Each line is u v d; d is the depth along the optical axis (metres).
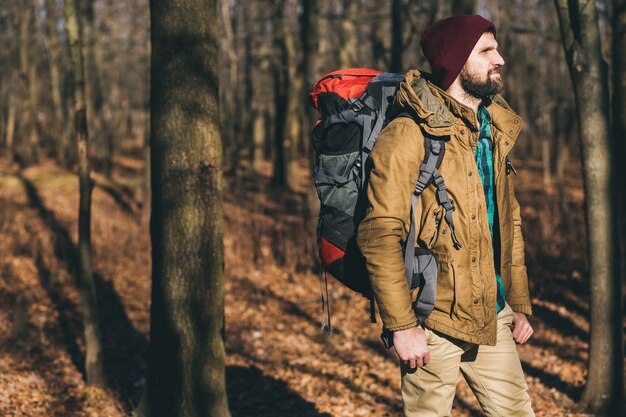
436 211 2.10
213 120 3.79
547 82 24.02
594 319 5.07
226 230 12.30
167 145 3.75
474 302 2.13
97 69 28.36
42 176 22.97
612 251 4.98
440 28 2.15
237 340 7.62
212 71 3.79
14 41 30.14
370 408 5.46
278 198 18.52
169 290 3.80
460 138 2.10
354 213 2.17
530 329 2.43
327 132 2.19
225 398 3.93
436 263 2.11
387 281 2.02
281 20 17.66
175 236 3.77
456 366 2.26
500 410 2.34
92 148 30.19
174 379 3.84
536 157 31.09
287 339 7.64
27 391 5.74
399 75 2.27
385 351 7.12
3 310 8.68
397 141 2.05
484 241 2.13
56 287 10.03
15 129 32.03
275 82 21.27
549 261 9.69
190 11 3.71
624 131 5.91
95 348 5.93
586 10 4.76
